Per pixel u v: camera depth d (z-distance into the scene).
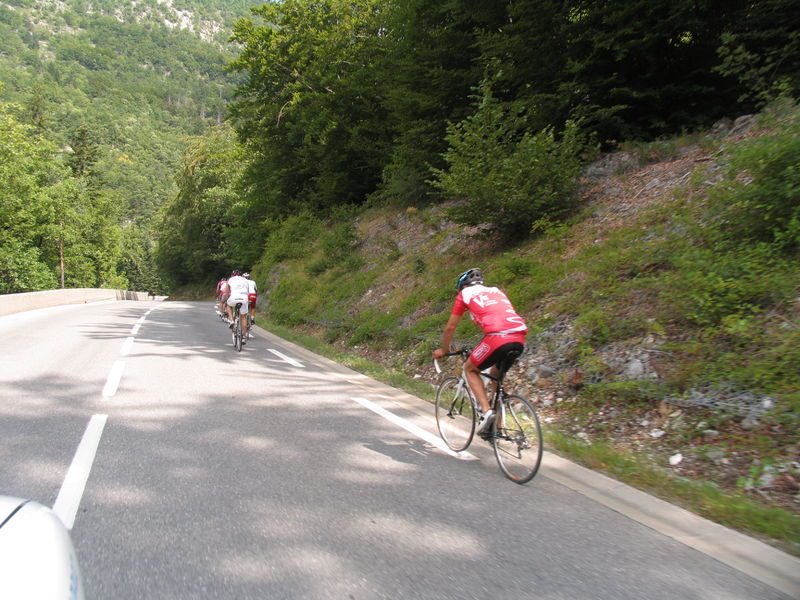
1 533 1.52
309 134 24.84
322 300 16.92
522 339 4.81
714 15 10.99
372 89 23.34
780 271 6.18
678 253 7.38
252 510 3.83
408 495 4.21
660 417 5.60
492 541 3.47
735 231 7.10
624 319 7.06
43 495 3.96
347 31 25.72
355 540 3.43
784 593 2.93
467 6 14.54
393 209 19.67
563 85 11.80
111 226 65.25
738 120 10.20
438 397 5.86
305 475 4.55
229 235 33.56
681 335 6.38
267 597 2.77
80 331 14.38
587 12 11.70
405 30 17.02
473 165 11.16
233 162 50.50
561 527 3.70
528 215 11.03
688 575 3.10
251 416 6.37
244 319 12.19
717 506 3.93
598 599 2.84
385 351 11.08
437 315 10.80
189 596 2.77
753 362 5.35
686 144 11.05
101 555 3.15
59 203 44.34
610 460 4.89
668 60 11.82
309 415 6.52
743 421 4.99
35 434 5.39
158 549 3.24
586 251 9.19
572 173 10.85
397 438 5.72
